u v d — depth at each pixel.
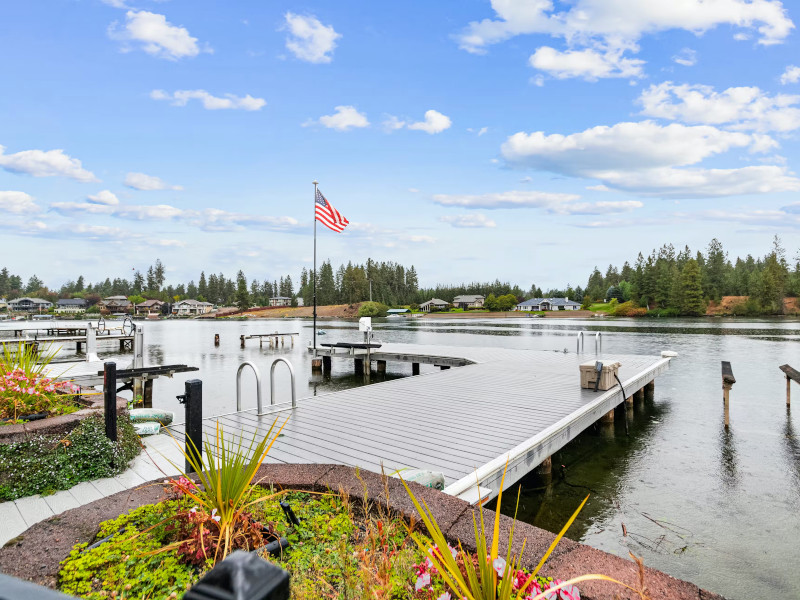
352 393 9.92
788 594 4.34
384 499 3.51
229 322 77.62
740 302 78.19
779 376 16.19
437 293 141.25
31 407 5.46
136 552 2.74
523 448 6.06
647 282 83.50
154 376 10.98
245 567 0.77
